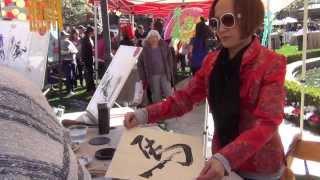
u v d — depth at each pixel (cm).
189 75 1461
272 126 143
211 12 162
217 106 166
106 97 301
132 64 298
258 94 153
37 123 60
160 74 820
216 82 165
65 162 59
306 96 940
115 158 164
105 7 554
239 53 158
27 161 53
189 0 1270
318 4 2802
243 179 164
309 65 2044
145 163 162
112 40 1329
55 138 62
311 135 707
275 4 693
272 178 164
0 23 274
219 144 170
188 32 1240
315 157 246
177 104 181
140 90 487
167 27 1255
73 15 2661
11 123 56
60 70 1188
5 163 51
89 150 220
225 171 131
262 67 153
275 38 2400
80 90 1226
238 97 159
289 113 834
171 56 848
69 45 1205
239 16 152
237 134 162
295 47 2717
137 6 1425
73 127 261
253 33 156
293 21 2862
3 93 60
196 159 163
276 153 164
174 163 162
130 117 176
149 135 173
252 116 158
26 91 65
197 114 765
